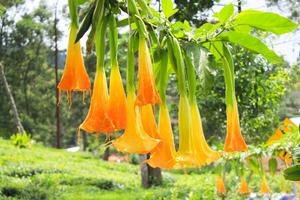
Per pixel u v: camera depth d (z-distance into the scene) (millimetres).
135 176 20203
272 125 8781
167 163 1330
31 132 39781
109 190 15195
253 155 4410
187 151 1359
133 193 13492
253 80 7801
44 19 38031
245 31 1570
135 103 1256
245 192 5484
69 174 17734
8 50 38406
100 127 1271
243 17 1513
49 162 21156
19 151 23266
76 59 1333
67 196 12109
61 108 38531
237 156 4785
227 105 1477
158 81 1444
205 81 1413
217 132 9438
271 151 3926
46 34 38406
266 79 8438
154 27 1457
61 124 41750
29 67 39531
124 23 1440
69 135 42719
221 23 1547
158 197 10773
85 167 21734
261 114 8492
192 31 1549
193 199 8047
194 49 1433
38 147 28203
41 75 40344
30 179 13695
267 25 1511
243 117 8312
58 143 31000
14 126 38375
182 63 1400
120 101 1311
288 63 10086
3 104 38406
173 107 9125
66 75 1324
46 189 11781
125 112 1299
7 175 15945
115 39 1347
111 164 24984
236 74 7668
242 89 7840
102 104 1305
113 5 1350
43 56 39562
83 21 1307
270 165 4066
